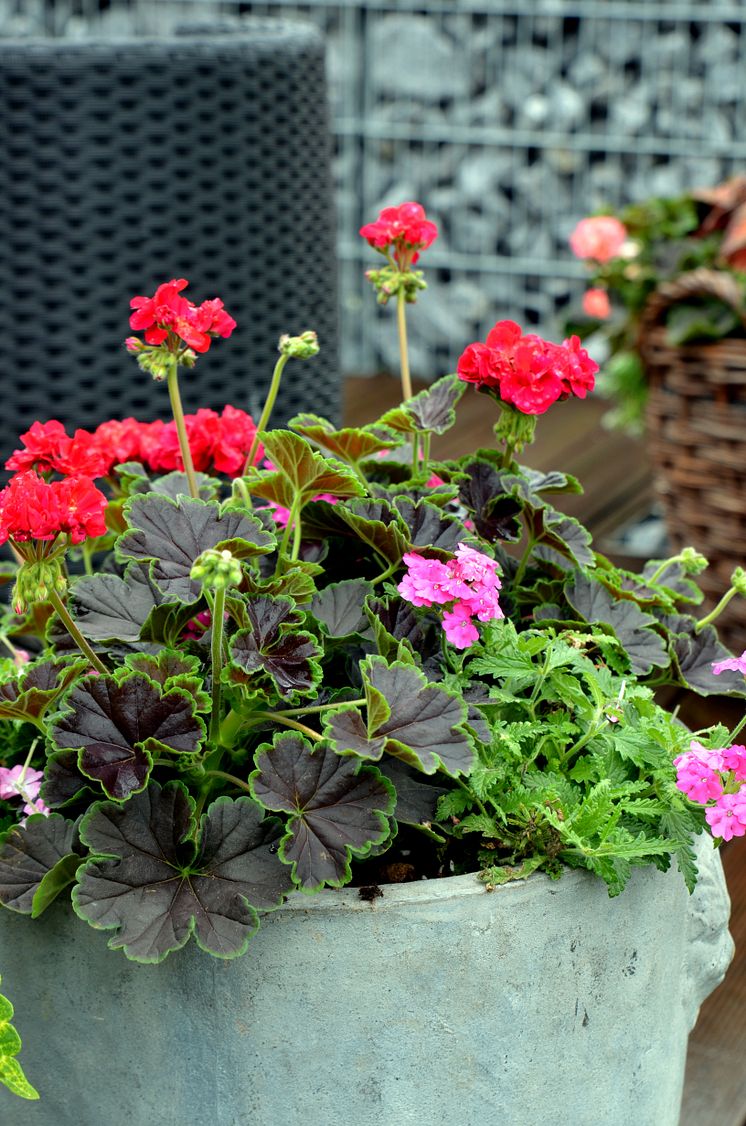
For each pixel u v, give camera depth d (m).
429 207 4.93
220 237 1.50
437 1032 0.82
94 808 0.81
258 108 1.50
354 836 0.81
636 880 0.86
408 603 0.95
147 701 0.82
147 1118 0.86
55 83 1.40
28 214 1.43
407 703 0.83
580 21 4.76
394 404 3.86
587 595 1.03
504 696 0.91
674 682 1.06
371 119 4.91
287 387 1.59
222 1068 0.83
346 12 4.78
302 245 1.60
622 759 0.93
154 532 0.89
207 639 0.93
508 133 4.79
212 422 1.14
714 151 4.64
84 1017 0.85
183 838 0.81
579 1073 0.88
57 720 0.81
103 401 1.50
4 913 0.84
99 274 1.46
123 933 0.77
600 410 3.59
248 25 1.80
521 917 0.81
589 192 4.82
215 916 0.78
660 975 0.91
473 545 0.95
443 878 0.82
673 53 4.66
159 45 1.43
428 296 4.94
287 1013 0.81
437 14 4.80
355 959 0.80
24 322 1.46
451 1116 0.84
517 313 4.94
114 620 0.92
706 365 1.81
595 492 2.74
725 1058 1.21
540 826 0.85
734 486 1.84
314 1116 0.83
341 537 1.03
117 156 1.44
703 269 1.86
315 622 0.92
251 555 0.89
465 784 0.88
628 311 2.55
